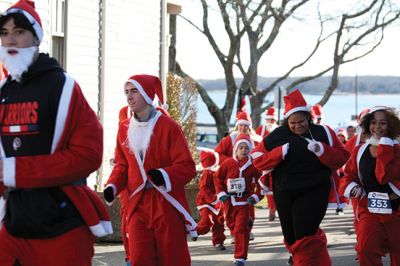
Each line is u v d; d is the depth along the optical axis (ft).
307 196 25.81
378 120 24.98
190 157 22.54
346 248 39.65
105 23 46.73
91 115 15.61
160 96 23.93
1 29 15.33
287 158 26.00
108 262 33.71
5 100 15.48
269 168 26.11
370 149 25.04
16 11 15.25
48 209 15.29
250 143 34.55
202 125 167.02
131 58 49.70
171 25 106.22
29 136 15.24
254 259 36.09
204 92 116.67
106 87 47.09
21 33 15.30
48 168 14.94
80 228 15.61
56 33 42.78
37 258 15.49
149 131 22.66
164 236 22.24
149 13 51.44
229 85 115.44
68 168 15.07
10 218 15.49
